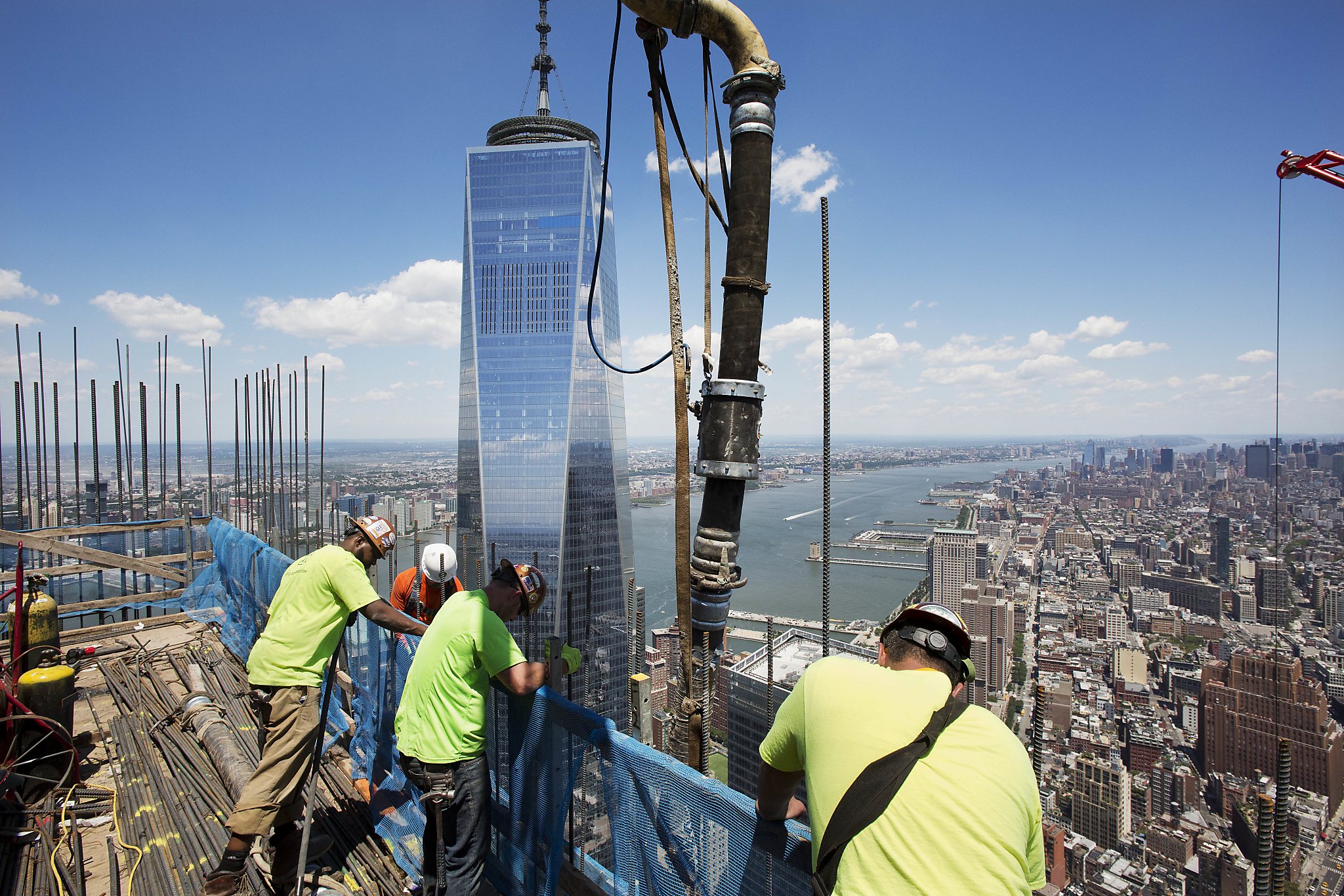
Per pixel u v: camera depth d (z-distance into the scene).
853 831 1.76
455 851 3.38
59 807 4.61
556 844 3.30
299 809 3.95
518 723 3.76
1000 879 1.63
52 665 5.39
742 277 3.27
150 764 5.21
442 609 3.58
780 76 3.34
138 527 9.26
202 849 4.18
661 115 3.35
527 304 81.00
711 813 2.54
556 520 78.25
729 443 3.23
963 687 2.14
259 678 3.84
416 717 3.48
